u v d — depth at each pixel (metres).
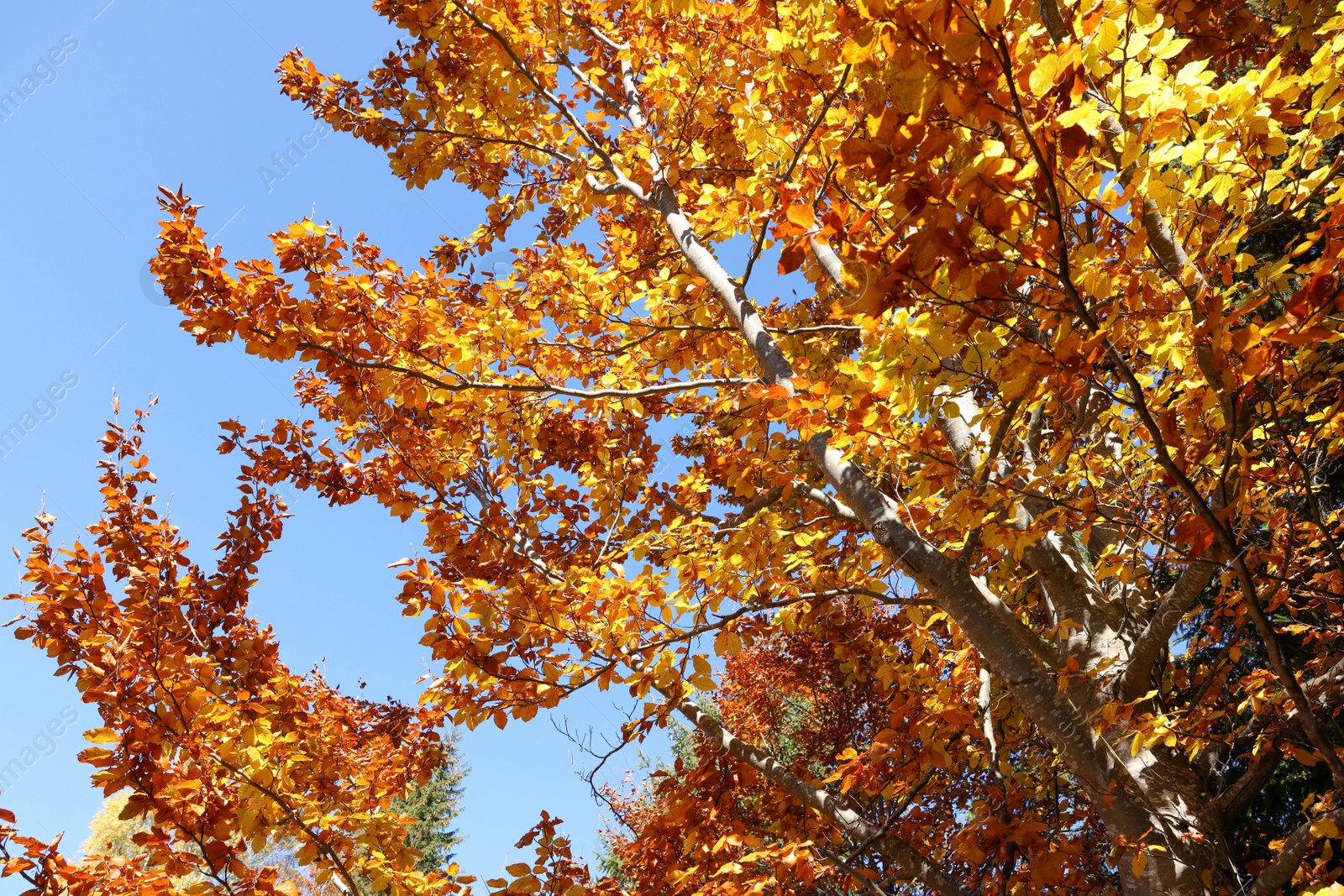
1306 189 2.33
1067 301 2.02
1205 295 2.08
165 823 2.85
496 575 4.02
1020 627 3.44
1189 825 3.10
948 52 1.44
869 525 3.30
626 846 4.54
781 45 3.08
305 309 3.40
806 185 3.06
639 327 4.59
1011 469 3.41
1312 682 3.20
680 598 3.62
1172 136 2.13
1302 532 3.17
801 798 4.07
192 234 3.22
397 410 3.96
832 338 4.75
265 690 3.82
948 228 1.60
